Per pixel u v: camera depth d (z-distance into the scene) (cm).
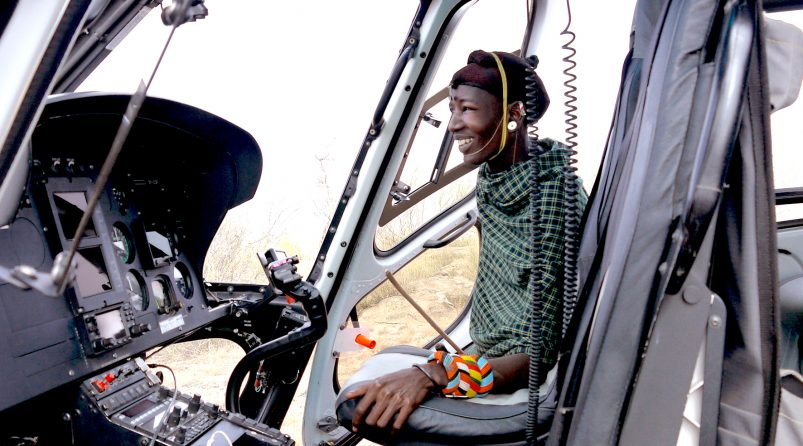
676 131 116
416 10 246
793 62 124
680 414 127
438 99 282
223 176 238
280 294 265
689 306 123
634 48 168
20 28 87
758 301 122
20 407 165
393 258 291
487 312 190
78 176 198
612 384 125
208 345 509
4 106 86
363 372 186
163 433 177
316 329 226
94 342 180
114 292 196
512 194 177
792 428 151
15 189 154
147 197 229
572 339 148
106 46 188
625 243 124
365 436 168
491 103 177
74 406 180
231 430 186
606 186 167
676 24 121
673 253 116
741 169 118
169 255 234
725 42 109
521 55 328
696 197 111
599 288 142
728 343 127
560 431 137
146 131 213
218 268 604
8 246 167
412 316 409
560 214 170
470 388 167
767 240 120
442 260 455
